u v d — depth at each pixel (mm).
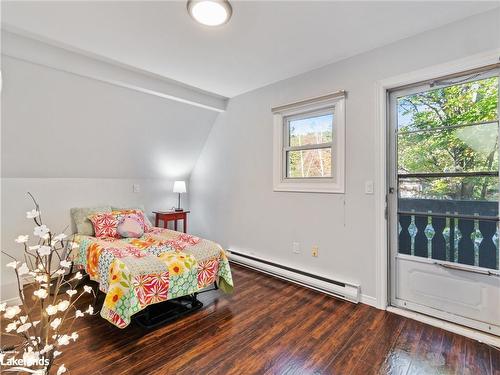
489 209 1984
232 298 2605
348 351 1807
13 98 2457
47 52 2338
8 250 2809
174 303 2484
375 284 2428
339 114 2643
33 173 3006
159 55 2531
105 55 2535
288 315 2275
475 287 2031
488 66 1925
